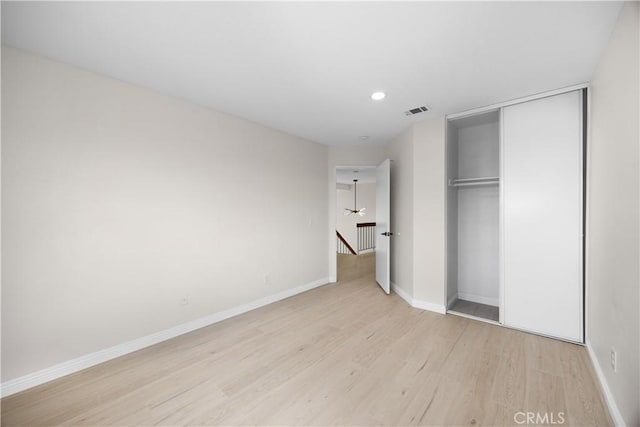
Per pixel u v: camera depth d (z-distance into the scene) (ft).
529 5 4.79
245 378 6.44
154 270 8.23
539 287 8.55
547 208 8.40
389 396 5.77
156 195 8.29
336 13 4.99
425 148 10.84
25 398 5.76
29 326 6.15
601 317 6.25
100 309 7.19
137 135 7.88
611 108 5.61
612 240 5.46
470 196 12.00
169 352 7.68
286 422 5.09
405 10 4.91
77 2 4.66
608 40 5.73
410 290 11.62
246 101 9.04
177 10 4.90
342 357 7.34
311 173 14.11
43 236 6.36
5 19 5.08
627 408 4.58
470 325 9.35
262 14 5.02
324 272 14.96
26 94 6.15
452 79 7.52
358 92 8.34
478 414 5.24
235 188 10.47
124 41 5.84
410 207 11.55
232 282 10.36
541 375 6.45
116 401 5.67
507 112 9.07
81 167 6.91
